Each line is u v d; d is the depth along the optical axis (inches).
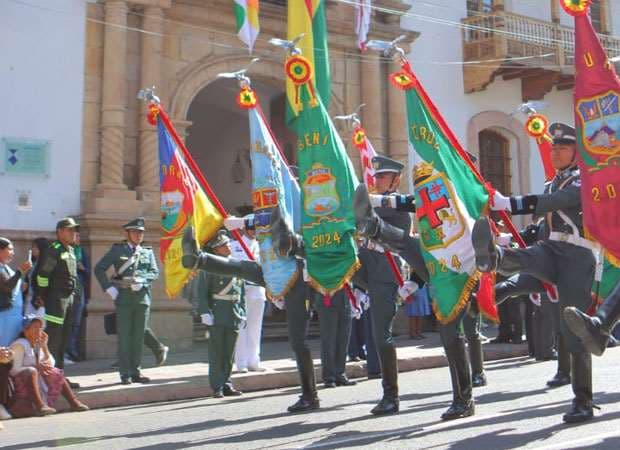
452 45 702.5
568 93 773.9
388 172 257.6
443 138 231.3
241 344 392.5
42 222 499.5
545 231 235.9
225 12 570.3
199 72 560.7
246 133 779.4
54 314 342.0
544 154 304.0
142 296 368.2
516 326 497.7
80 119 518.0
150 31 534.9
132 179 531.5
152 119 300.2
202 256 258.1
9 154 493.0
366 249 257.1
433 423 228.7
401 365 421.7
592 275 219.5
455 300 220.8
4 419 297.1
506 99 733.9
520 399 277.6
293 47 267.0
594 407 220.4
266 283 262.1
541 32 713.6
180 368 417.7
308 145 260.5
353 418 249.1
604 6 806.5
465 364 235.1
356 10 615.5
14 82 499.2
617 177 205.0
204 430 245.8
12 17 502.0
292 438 218.5
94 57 525.3
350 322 360.5
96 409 327.9
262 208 274.2
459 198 223.9
